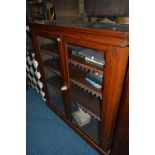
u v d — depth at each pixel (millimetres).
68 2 1396
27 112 1998
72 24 1059
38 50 1551
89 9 1259
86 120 1565
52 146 1528
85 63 1079
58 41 1139
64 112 1781
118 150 1140
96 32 794
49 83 1833
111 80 875
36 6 1750
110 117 1037
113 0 1050
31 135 1660
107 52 808
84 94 1495
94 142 1405
